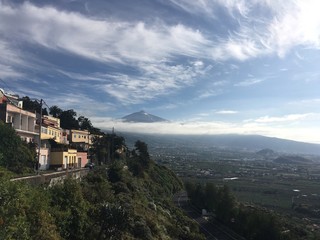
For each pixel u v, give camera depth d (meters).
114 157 102.12
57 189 29.17
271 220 73.88
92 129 120.12
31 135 68.19
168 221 61.12
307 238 76.12
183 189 148.38
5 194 18.59
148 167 116.81
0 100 66.62
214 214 102.19
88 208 31.16
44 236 21.66
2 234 16.78
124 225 30.81
